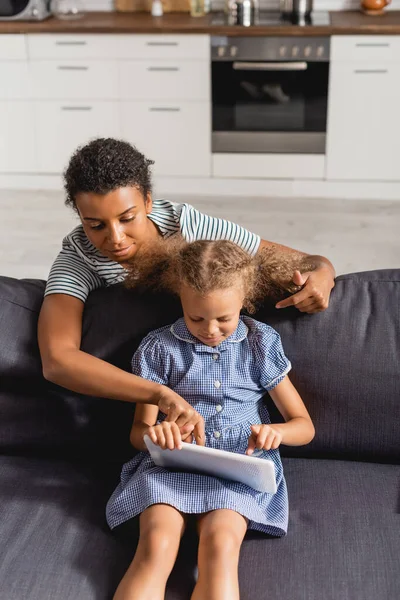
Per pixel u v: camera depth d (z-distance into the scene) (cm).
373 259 384
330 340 175
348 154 460
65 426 180
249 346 172
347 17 461
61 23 454
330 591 141
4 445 183
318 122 454
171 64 448
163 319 178
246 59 441
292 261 180
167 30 438
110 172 164
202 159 471
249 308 175
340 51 433
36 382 180
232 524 149
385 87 441
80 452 183
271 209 452
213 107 456
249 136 462
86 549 153
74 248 184
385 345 174
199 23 445
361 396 174
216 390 168
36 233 421
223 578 140
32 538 155
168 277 176
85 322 179
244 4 449
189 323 163
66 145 478
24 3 452
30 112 471
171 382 172
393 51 430
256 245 192
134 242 174
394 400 173
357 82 441
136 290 182
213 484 156
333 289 181
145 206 178
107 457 183
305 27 428
